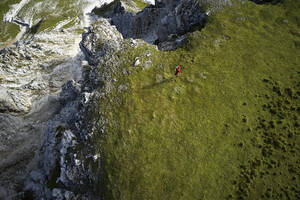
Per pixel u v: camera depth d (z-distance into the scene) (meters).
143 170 23.80
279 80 28.59
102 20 51.69
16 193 38.03
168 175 23.19
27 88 63.88
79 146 29.12
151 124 26.75
